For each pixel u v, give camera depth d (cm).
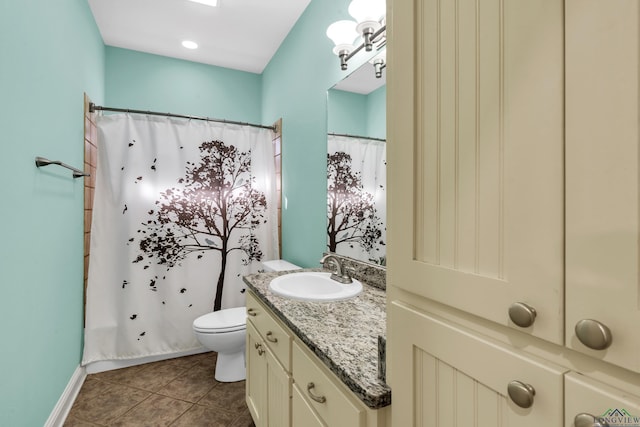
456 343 52
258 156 282
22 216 123
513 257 43
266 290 142
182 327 252
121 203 236
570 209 37
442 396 55
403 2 63
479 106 48
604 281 33
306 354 99
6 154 111
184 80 306
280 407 119
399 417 64
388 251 69
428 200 58
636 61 31
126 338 235
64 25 170
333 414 81
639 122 31
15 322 118
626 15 31
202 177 260
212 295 262
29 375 131
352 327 101
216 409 187
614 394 33
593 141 34
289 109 258
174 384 213
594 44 34
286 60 265
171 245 249
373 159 156
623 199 32
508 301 43
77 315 204
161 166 247
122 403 191
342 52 165
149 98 293
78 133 197
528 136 41
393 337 66
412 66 60
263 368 141
